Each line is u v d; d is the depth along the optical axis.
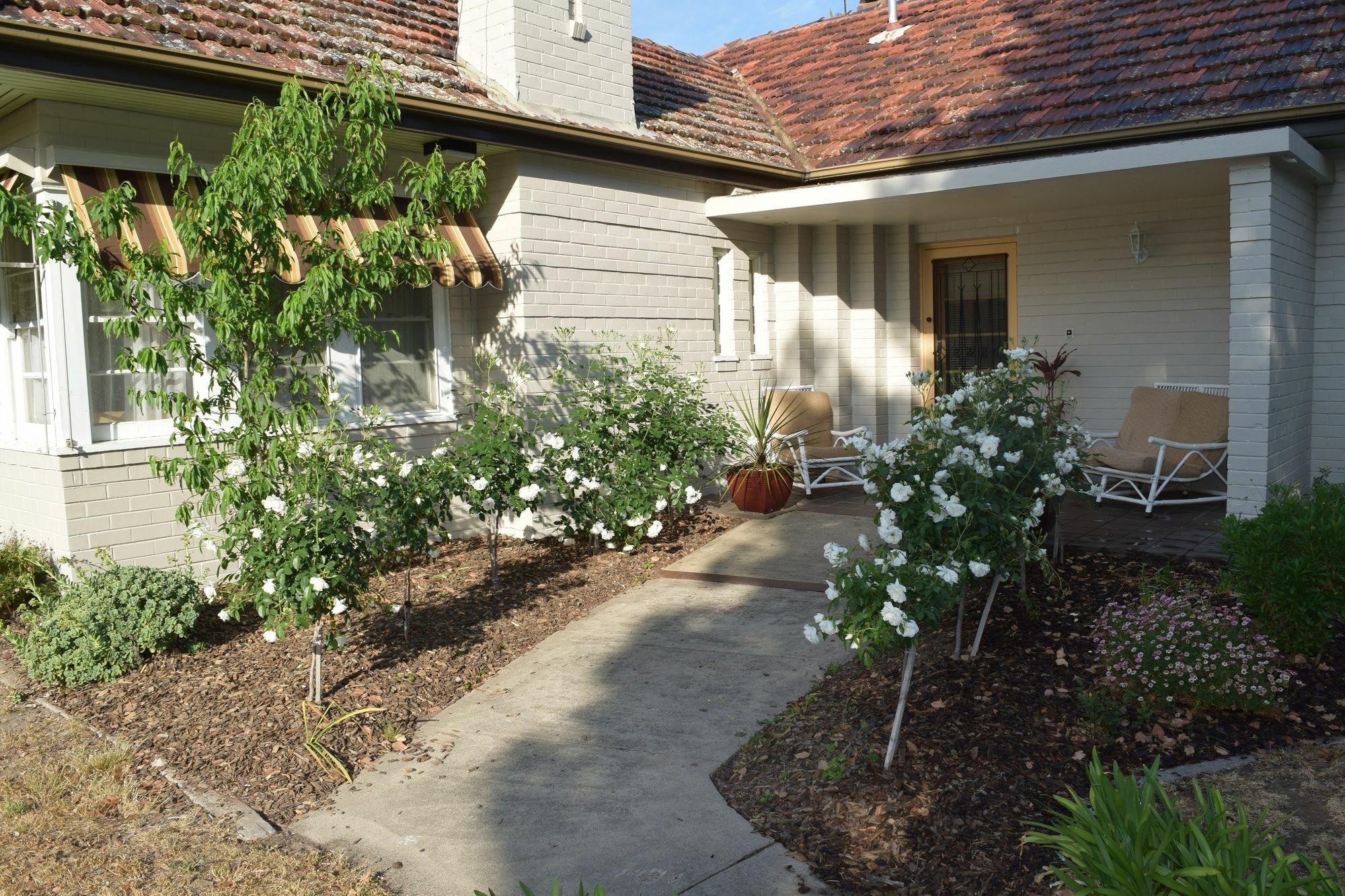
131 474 7.45
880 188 9.91
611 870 4.12
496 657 6.53
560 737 5.38
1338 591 5.59
